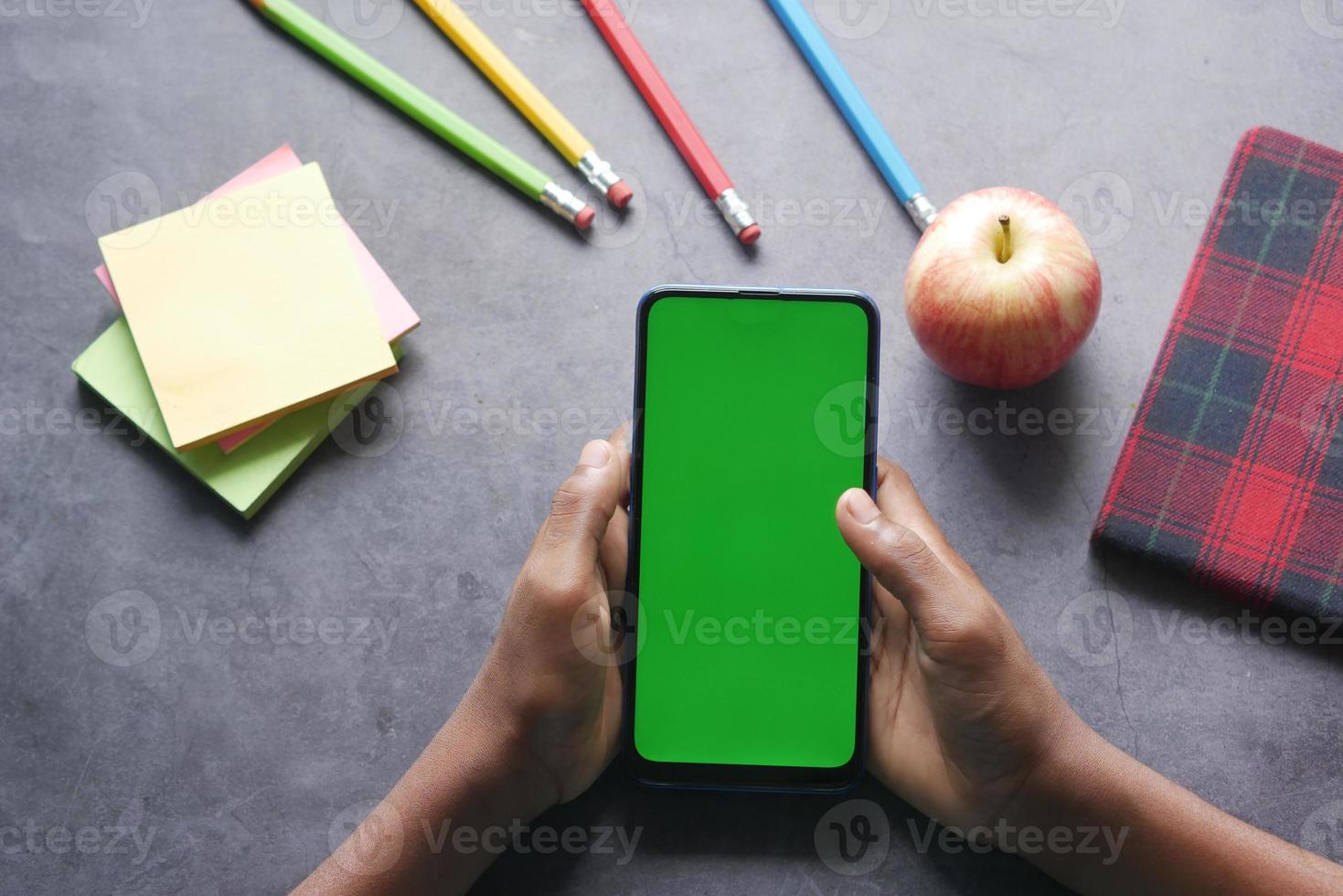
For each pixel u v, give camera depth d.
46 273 0.85
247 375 0.79
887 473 0.76
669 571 0.72
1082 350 0.82
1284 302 0.79
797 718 0.72
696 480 0.72
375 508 0.81
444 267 0.84
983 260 0.71
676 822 0.77
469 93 0.85
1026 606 0.79
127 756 0.79
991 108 0.85
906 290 0.75
